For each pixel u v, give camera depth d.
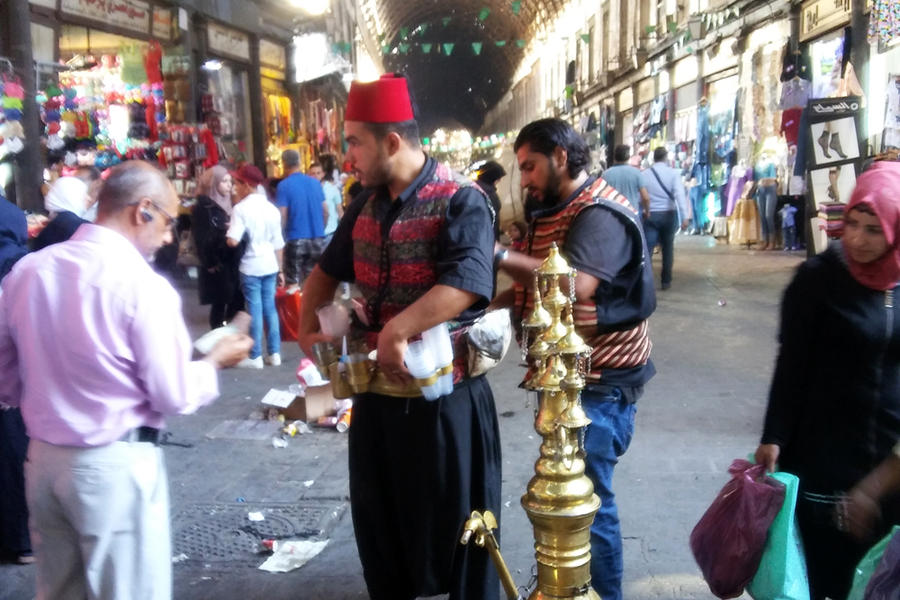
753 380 6.81
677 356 7.70
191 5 14.55
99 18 11.81
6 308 2.44
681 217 11.47
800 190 15.28
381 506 2.94
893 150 5.77
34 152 9.74
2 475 3.90
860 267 2.40
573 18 36.81
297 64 20.72
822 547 2.56
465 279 2.53
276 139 19.42
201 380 2.51
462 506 2.81
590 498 1.77
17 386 2.57
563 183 2.96
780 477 2.46
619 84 29.20
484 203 2.68
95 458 2.39
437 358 2.60
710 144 20.72
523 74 52.88
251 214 7.64
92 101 11.43
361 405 2.92
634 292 2.91
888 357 2.41
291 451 5.50
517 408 6.34
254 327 7.80
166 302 2.43
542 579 1.79
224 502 4.66
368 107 2.62
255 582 3.78
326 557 4.00
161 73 13.30
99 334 2.35
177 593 3.69
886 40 11.99
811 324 2.49
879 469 2.26
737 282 12.14
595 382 2.92
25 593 3.73
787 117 15.65
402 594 3.04
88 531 2.42
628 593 3.59
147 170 2.51
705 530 2.57
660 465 5.02
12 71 9.31
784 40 16.17
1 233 3.84
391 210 2.73
